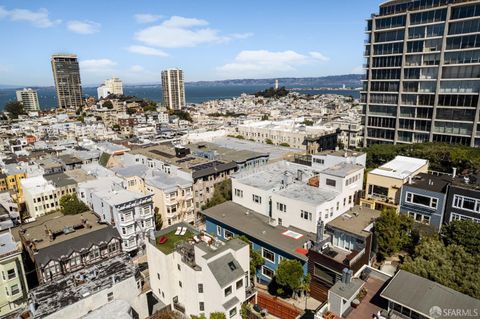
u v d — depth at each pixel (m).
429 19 86.62
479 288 34.19
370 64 100.69
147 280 56.97
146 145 127.50
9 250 49.59
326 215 53.00
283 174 69.50
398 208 55.66
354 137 153.00
